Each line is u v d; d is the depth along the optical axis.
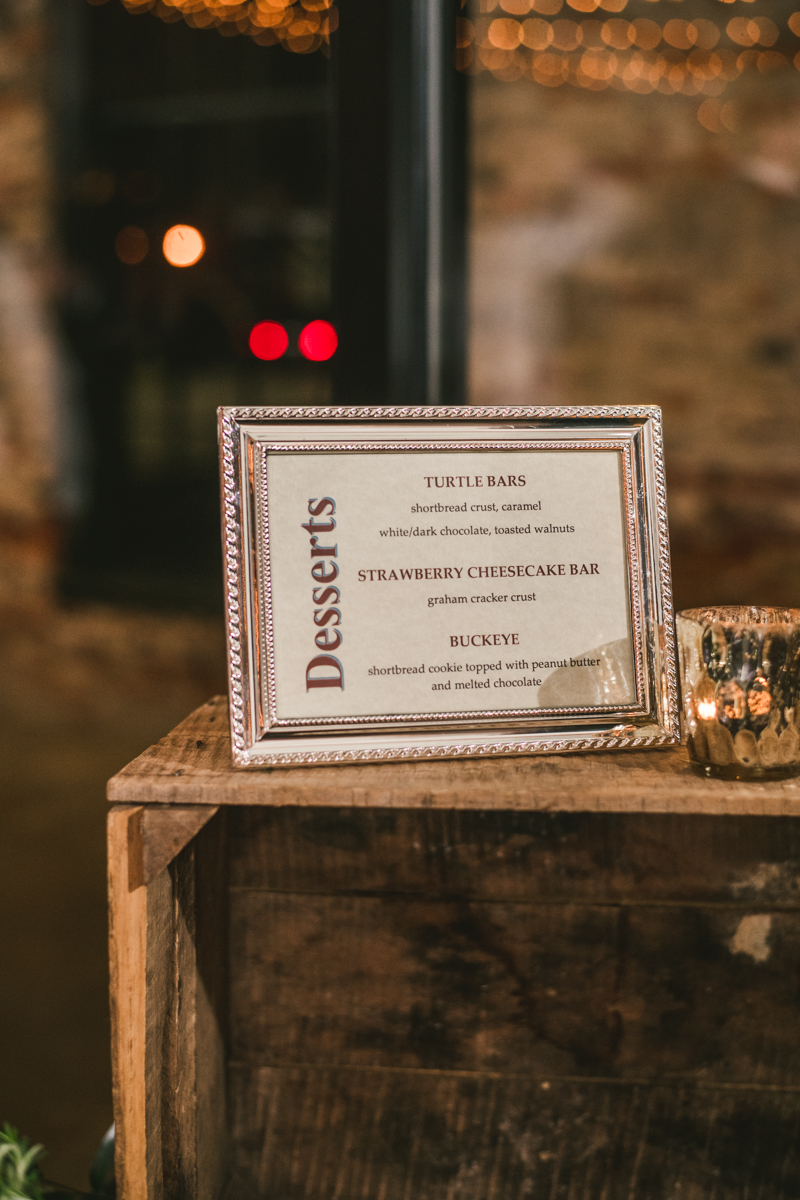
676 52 2.52
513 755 0.83
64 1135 1.29
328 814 0.93
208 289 3.12
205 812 0.80
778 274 2.60
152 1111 0.83
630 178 2.62
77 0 2.98
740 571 2.73
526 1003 0.94
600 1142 0.94
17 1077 1.41
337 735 0.82
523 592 0.85
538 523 0.85
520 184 2.67
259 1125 0.96
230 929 0.95
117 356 3.14
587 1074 0.94
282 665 0.82
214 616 3.05
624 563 0.86
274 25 2.95
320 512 0.83
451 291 1.05
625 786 0.80
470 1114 0.95
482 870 0.93
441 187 1.02
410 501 0.84
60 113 3.01
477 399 2.78
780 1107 0.93
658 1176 0.94
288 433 0.83
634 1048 0.94
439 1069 0.95
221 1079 0.94
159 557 3.19
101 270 3.13
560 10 2.54
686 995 0.93
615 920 0.93
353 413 0.84
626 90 2.57
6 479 3.18
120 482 3.20
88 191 3.09
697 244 2.62
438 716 0.83
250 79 3.02
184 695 2.98
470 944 0.94
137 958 0.81
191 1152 0.87
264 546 0.83
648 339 2.69
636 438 0.86
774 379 2.64
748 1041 0.93
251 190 3.07
